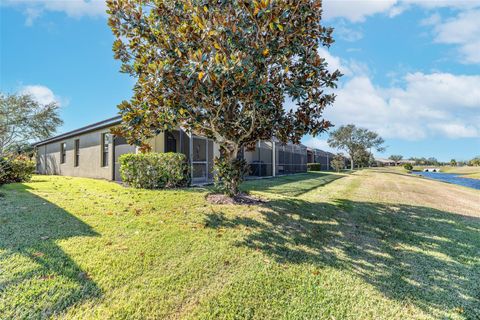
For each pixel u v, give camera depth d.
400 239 4.54
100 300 2.48
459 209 7.40
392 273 3.29
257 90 4.43
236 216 5.26
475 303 2.71
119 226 4.38
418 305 2.65
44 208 5.24
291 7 4.74
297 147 23.69
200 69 4.09
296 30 4.98
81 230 4.09
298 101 5.29
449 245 4.30
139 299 2.53
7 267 2.85
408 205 7.60
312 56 5.40
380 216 6.09
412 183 15.16
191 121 5.42
